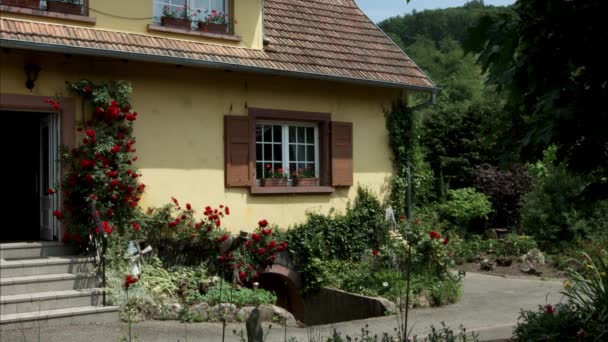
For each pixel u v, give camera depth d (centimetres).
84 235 909
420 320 905
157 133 1015
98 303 843
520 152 394
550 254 1563
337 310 1071
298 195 1177
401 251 1112
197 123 1058
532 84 369
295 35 1245
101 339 726
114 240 923
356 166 1259
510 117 412
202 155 1062
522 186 2002
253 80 1126
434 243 1118
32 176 1082
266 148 1165
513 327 805
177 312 858
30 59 903
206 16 1092
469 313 959
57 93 924
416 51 4797
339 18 1387
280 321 903
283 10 1316
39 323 771
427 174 1438
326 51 1238
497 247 1609
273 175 1155
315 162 1230
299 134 1214
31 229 1086
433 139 2423
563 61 360
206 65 1007
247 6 1125
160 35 1022
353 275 1098
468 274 1402
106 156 937
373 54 1309
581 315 664
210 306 877
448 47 4859
